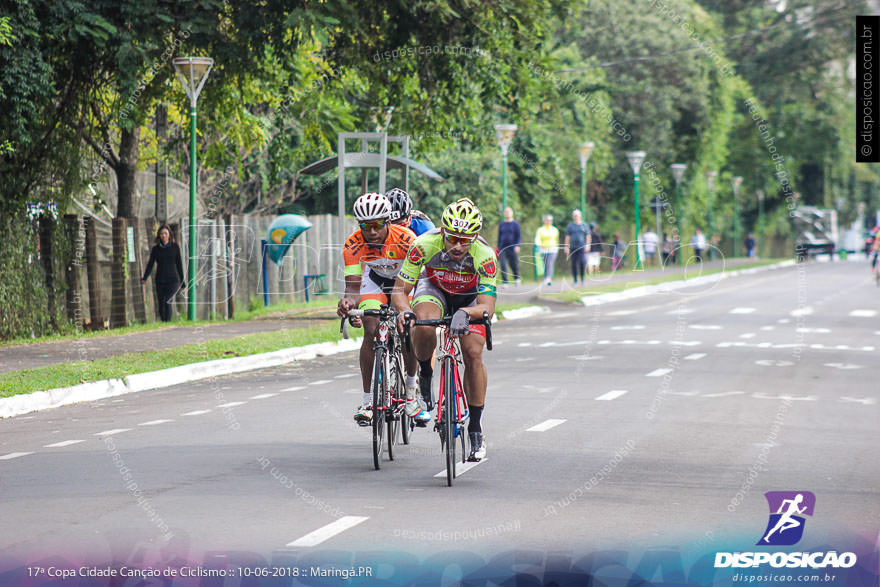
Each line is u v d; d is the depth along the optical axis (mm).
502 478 21250
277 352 45406
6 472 22391
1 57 47625
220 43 54625
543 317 68000
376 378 22453
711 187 138625
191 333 52688
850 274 124312
